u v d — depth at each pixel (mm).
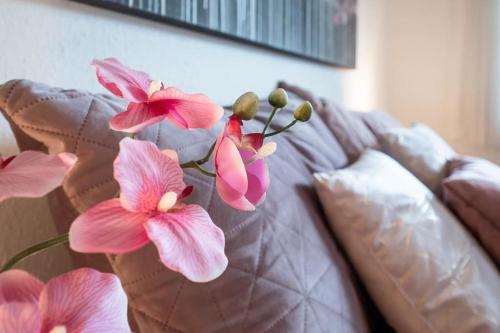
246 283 541
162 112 344
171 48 954
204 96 352
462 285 730
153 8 857
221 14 1064
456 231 817
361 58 2189
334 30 1804
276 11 1335
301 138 977
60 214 527
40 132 478
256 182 377
